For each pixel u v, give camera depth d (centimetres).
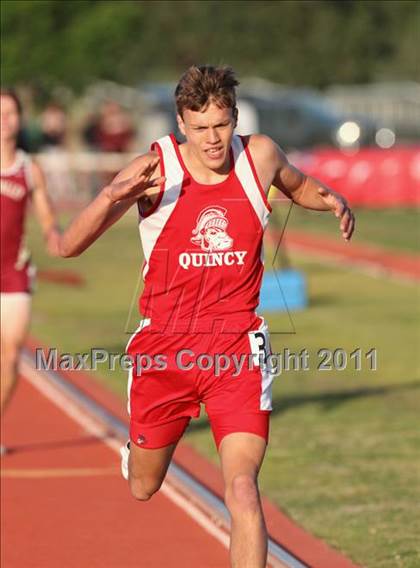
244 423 1481
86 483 2269
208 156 1461
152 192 1493
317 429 2730
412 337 3944
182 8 15712
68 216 7994
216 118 1448
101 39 9006
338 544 1912
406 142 10206
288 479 2312
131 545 1902
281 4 15125
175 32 15712
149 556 1848
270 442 2614
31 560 1833
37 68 8850
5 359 2375
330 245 6700
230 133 1465
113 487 2239
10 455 2483
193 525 2006
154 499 2158
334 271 5722
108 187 1452
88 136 10006
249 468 1448
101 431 2691
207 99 1443
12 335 2366
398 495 2189
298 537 1939
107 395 3039
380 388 3192
